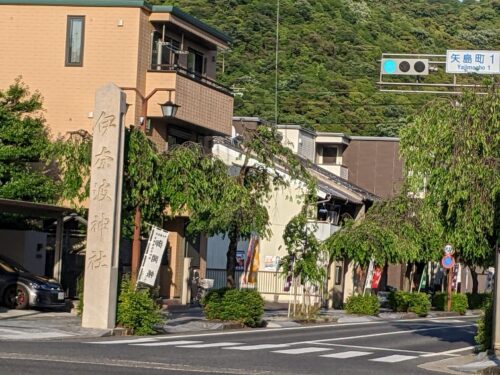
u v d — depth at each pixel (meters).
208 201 33.53
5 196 37.09
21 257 36.34
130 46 41.25
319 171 65.56
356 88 82.06
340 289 60.06
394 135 79.31
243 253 55.53
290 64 82.56
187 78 42.44
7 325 27.64
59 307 33.97
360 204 65.12
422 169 27.20
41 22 42.12
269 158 36.94
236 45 83.00
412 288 64.00
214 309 35.25
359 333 35.81
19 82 40.88
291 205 57.03
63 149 32.03
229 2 86.81
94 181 28.38
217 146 49.50
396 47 89.94
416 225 54.25
